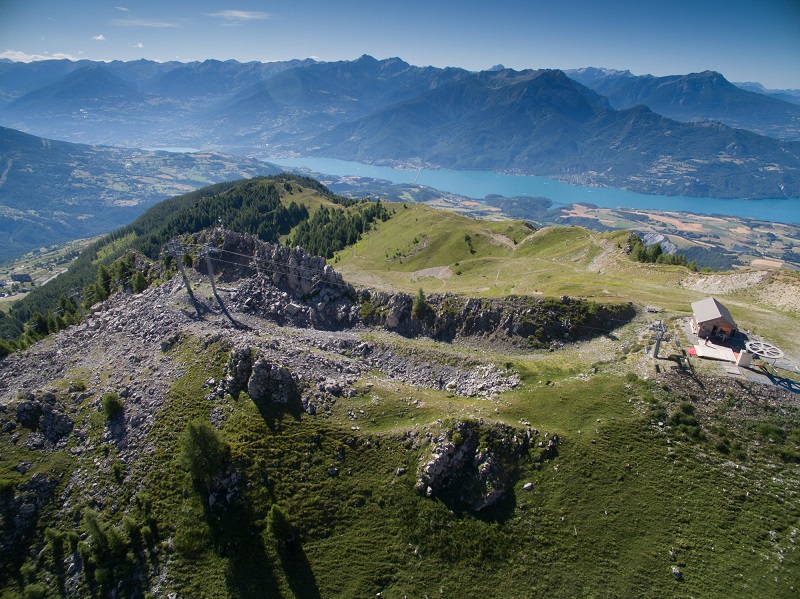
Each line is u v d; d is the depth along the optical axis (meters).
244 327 95.88
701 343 76.81
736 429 62.53
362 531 59.84
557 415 70.12
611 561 54.06
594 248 164.25
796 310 85.62
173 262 142.12
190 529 59.91
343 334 99.06
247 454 65.12
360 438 68.56
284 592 54.78
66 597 57.75
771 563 49.94
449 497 62.41
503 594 53.59
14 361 99.56
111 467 68.38
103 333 101.56
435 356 88.94
